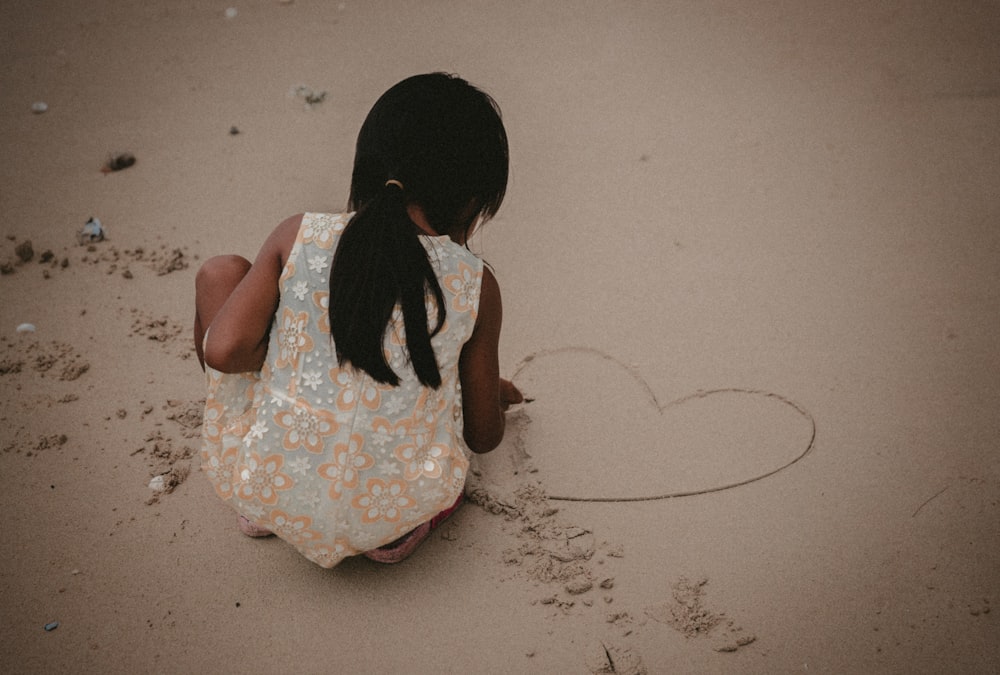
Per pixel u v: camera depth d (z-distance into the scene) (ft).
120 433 7.55
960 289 8.67
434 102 5.35
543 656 5.92
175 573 6.52
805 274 8.96
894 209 9.68
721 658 5.88
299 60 12.67
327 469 5.65
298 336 5.52
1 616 6.21
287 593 6.39
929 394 7.66
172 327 8.60
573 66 12.32
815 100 11.41
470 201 5.64
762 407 7.64
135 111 11.76
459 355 5.98
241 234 9.72
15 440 7.47
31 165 10.78
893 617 6.07
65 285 9.07
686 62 12.30
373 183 5.52
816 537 6.61
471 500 7.03
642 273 9.11
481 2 13.99
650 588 6.33
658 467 7.20
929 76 11.68
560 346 8.32
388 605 6.29
